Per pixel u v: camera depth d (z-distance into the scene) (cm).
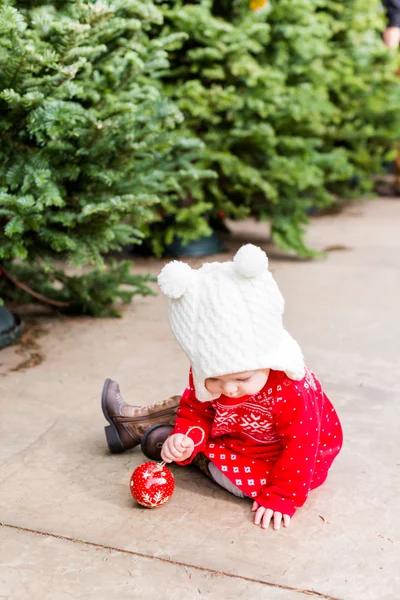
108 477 235
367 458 244
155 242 511
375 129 708
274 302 185
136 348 354
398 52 728
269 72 497
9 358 341
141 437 245
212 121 479
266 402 200
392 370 322
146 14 328
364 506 215
